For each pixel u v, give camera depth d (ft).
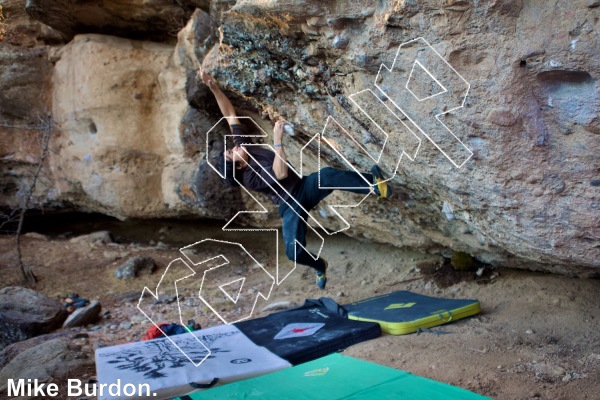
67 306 22.53
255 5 12.01
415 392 10.90
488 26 9.66
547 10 9.12
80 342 18.86
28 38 30.68
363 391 11.22
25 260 28.55
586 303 15.44
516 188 11.22
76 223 36.73
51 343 17.07
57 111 29.55
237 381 12.75
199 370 13.28
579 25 8.88
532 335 14.25
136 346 15.43
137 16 26.32
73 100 28.07
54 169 30.81
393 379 11.69
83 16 26.76
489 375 11.76
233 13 12.97
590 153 10.04
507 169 11.05
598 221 10.61
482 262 19.51
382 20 10.66
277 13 11.84
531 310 15.97
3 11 29.99
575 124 9.93
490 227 13.12
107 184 28.40
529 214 11.42
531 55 9.55
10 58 29.37
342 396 11.06
